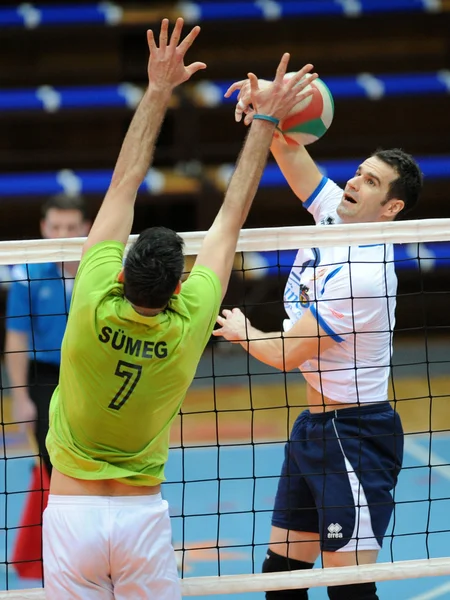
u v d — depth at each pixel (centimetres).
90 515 646
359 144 3391
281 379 2652
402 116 3491
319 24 3538
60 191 3108
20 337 1097
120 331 638
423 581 1170
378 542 809
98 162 3366
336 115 3481
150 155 723
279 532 871
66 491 661
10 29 3384
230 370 2808
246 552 1267
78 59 3516
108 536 641
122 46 3516
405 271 3269
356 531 800
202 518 1440
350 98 3294
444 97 3466
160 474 676
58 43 3500
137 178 714
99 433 654
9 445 1955
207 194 3158
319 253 850
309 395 862
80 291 655
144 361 641
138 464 665
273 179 3203
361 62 3541
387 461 836
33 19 3388
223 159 3444
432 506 1478
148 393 647
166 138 3403
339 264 826
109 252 677
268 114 744
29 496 1092
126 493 659
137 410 648
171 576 663
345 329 807
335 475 814
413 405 2288
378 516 812
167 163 3416
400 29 3544
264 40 3538
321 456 825
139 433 657
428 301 3353
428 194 3397
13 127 3397
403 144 3406
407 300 3347
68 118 3281
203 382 2639
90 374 643
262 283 3200
